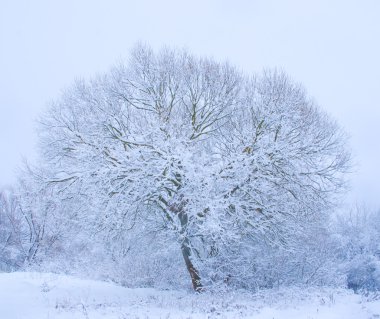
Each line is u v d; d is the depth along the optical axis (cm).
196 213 1243
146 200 1378
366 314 804
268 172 1373
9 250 2834
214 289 1316
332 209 1672
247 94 1560
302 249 1691
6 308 903
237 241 1357
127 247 1591
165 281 1694
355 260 3691
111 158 1377
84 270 1822
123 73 1570
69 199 1500
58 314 879
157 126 1330
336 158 1545
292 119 1455
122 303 1095
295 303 1019
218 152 1562
